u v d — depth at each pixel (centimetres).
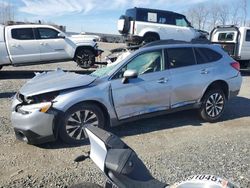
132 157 274
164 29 1842
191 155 521
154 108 626
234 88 725
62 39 1388
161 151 536
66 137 541
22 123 523
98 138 293
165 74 633
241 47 1492
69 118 539
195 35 1936
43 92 530
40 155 508
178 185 258
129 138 592
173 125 672
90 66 1457
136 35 1797
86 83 561
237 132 648
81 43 1421
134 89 595
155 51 633
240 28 1488
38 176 442
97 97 555
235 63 733
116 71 588
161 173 455
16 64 1325
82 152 522
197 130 649
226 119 736
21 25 1320
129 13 1853
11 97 905
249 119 743
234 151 545
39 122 516
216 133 637
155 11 1828
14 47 1304
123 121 597
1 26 1302
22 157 500
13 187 412
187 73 657
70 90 546
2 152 515
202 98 685
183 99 659
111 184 284
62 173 451
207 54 699
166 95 633
